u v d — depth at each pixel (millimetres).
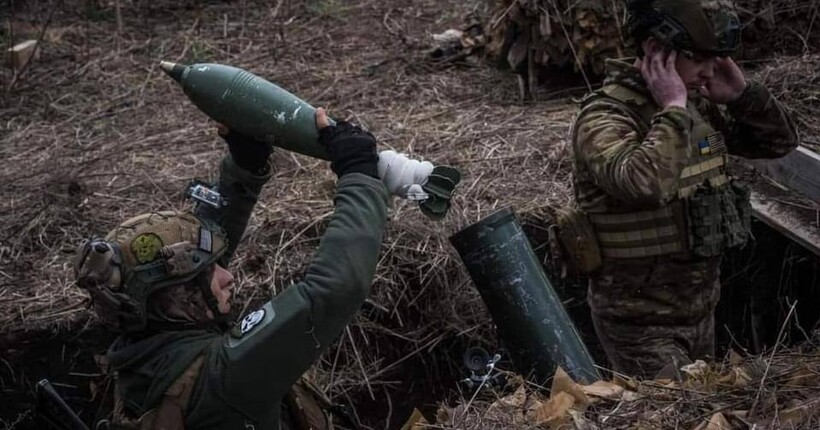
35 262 4773
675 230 3260
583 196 3354
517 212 4766
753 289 4559
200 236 2285
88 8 8352
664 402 2689
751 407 2617
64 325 4348
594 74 6184
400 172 2473
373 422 4465
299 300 2178
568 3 5977
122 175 5492
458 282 4594
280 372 2186
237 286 4492
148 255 2221
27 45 7262
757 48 6219
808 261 4383
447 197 2492
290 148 2512
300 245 4707
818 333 3176
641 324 3355
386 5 8188
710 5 3074
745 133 3506
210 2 8531
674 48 3084
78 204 5188
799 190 4355
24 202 5277
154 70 7113
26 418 4297
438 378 4547
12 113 6555
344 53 7211
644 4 3121
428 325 4555
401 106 6223
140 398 2252
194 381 2201
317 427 2480
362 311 4496
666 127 3037
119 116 6418
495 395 3031
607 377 3531
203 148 5824
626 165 3016
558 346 3287
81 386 4316
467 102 6207
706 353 3432
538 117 5859
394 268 4570
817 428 2473
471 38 6875
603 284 3395
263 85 2539
